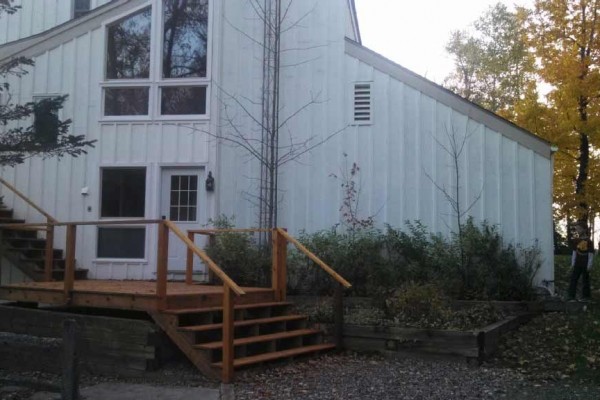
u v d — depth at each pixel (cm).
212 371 749
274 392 697
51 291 916
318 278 1163
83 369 812
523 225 1204
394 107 1288
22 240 1291
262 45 1341
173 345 829
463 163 1243
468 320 942
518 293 1127
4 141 866
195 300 843
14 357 625
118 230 1319
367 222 1254
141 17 1355
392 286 1095
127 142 1332
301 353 871
